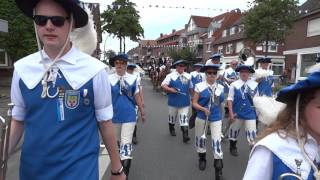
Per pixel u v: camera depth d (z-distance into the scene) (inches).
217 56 457.7
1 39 826.2
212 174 269.4
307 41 1395.2
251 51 508.7
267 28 1272.1
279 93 81.0
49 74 98.9
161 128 449.1
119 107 245.3
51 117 97.7
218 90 269.6
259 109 96.0
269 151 80.4
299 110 80.3
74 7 98.9
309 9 1408.7
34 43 845.2
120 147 245.3
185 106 389.1
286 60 1585.9
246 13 1334.9
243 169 283.1
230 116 311.4
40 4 98.8
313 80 75.3
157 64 1368.1
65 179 97.4
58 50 99.9
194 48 2466.8
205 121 268.8
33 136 98.3
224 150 339.3
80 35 113.3
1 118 102.2
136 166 285.9
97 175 102.8
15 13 821.9
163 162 298.4
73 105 98.4
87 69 100.3
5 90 800.9
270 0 1272.1
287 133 80.7
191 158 311.7
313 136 80.4
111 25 1510.8
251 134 307.7
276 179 79.3
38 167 98.0
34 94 98.7
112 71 255.6
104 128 106.4
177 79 390.9
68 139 97.8
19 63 102.5
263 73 347.6
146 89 1141.7
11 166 253.0
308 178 77.3
